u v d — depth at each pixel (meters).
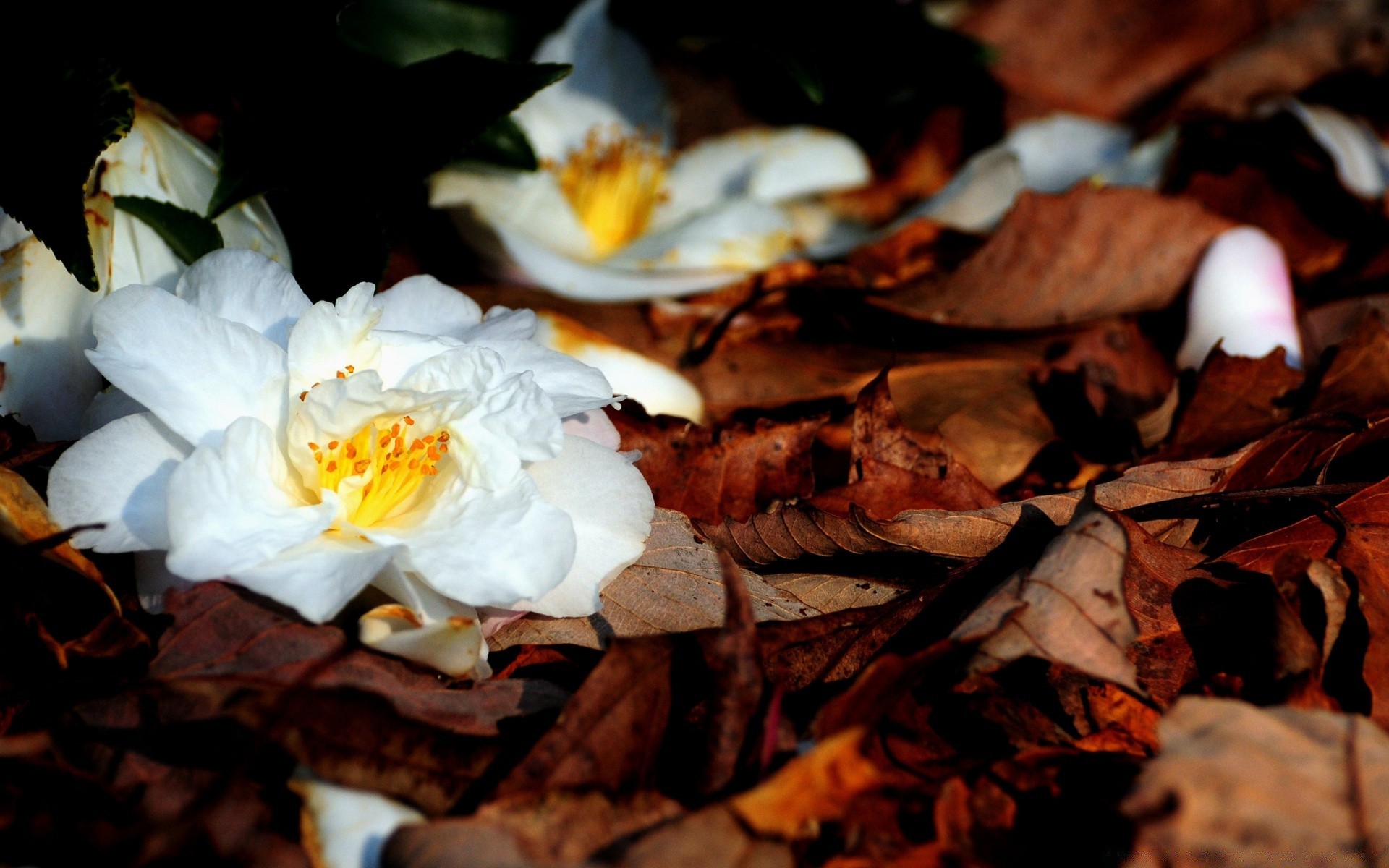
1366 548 0.73
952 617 0.73
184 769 0.69
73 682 0.70
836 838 0.69
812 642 0.72
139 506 0.71
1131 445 0.80
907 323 0.83
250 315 0.73
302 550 0.70
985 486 0.76
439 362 0.72
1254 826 0.68
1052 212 0.84
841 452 0.79
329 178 0.78
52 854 0.68
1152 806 0.68
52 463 0.73
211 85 0.78
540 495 0.71
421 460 0.72
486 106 0.78
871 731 0.70
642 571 0.74
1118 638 0.71
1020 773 0.70
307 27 0.78
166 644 0.70
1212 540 0.75
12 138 0.74
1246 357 0.80
